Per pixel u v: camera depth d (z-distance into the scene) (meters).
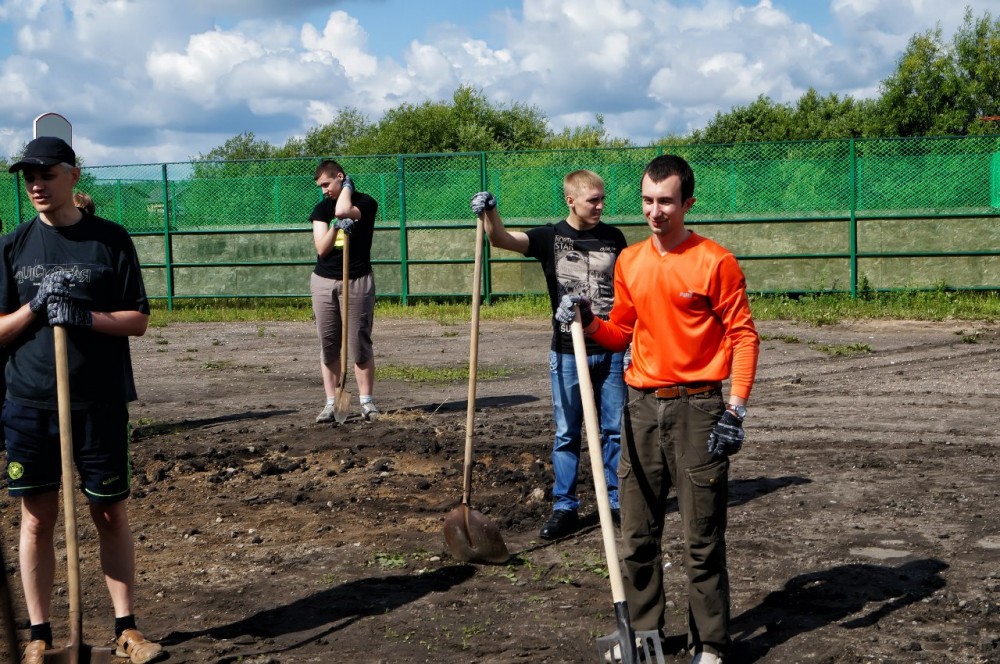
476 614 4.91
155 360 14.59
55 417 4.30
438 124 50.41
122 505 4.48
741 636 4.57
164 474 7.62
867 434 8.60
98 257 4.37
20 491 4.30
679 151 19.36
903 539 5.83
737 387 4.04
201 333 17.78
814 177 18.80
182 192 21.33
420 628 4.75
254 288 21.06
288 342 16.33
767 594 5.06
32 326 4.31
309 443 8.58
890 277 18.45
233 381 12.54
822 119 51.28
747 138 51.28
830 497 6.73
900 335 15.08
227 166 21.25
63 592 5.32
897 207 18.47
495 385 11.70
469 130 49.91
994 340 14.28
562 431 6.15
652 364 4.22
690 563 4.20
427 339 16.08
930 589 5.04
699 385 4.14
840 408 9.79
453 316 18.52
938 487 6.88
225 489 7.25
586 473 7.39
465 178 20.19
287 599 5.16
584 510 6.62
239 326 18.77
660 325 4.17
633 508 4.35
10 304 4.37
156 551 5.96
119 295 4.41
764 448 8.22
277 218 21.11
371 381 9.61
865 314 17.22
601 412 6.25
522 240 6.10
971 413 9.34
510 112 53.00
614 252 6.15
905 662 4.21
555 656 4.40
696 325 4.12
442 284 20.17
